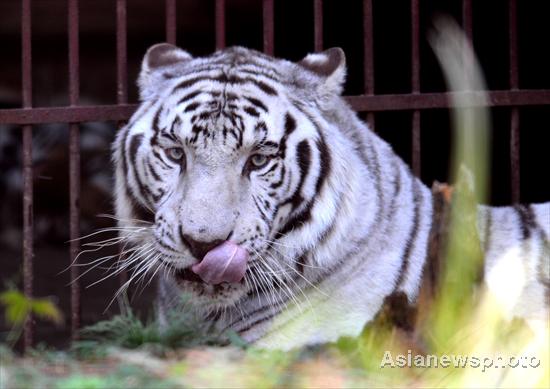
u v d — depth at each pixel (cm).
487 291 677
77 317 955
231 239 765
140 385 572
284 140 799
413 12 994
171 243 778
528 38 1572
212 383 590
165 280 860
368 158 873
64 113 972
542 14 1535
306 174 808
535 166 1578
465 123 667
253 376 610
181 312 788
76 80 980
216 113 788
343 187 827
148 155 813
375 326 671
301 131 809
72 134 976
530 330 653
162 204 798
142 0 2098
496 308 672
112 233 1950
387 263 848
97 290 1523
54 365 654
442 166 1684
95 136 2244
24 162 977
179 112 799
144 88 867
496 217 911
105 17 2139
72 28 977
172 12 995
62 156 2086
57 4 2102
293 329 829
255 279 802
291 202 806
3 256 1897
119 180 853
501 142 1588
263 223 785
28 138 974
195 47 2206
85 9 2120
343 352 693
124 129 862
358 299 837
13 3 2139
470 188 680
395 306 673
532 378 627
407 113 1683
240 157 785
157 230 792
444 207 683
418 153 998
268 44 995
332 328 830
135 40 2238
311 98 837
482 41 1622
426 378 630
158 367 619
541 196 1580
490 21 1602
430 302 674
